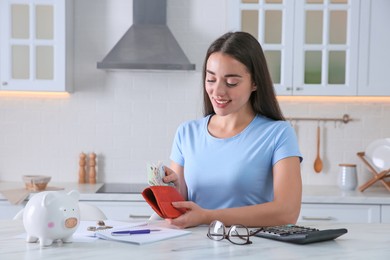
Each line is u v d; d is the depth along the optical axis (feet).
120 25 13.75
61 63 12.60
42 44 12.58
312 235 5.18
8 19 12.54
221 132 7.11
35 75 12.64
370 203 11.82
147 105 13.84
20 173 13.85
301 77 12.66
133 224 6.07
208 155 7.01
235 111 6.63
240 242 5.21
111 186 13.10
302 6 12.63
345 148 13.80
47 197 5.03
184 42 13.76
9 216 11.81
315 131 13.82
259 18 12.72
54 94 13.79
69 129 13.83
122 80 13.80
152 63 12.44
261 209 6.14
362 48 12.64
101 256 4.64
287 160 6.64
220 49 6.41
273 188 6.89
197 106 13.82
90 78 13.78
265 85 6.80
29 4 12.58
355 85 12.66
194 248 4.96
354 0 12.60
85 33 13.71
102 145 13.85
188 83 13.80
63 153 13.85
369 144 13.67
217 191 6.89
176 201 6.02
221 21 13.76
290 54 12.66
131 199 11.85
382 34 12.62
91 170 13.60
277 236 5.33
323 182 13.85
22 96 13.76
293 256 4.70
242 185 6.80
